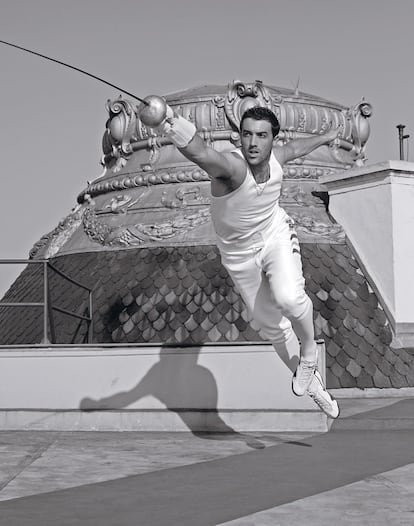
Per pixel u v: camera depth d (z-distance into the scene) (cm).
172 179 2159
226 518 661
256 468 909
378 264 1973
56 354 1335
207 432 1271
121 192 2247
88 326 1831
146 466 939
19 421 1323
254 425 1273
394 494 757
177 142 758
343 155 2312
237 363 1291
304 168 2198
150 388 1312
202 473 878
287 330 960
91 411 1311
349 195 2052
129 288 1969
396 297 1927
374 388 1803
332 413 959
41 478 859
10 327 2195
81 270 2102
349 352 1834
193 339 1830
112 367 1323
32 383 1337
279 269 870
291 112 2212
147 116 733
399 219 1955
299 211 2097
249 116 809
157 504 719
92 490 785
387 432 1262
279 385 1276
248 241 875
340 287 1945
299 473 876
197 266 1958
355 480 832
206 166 782
